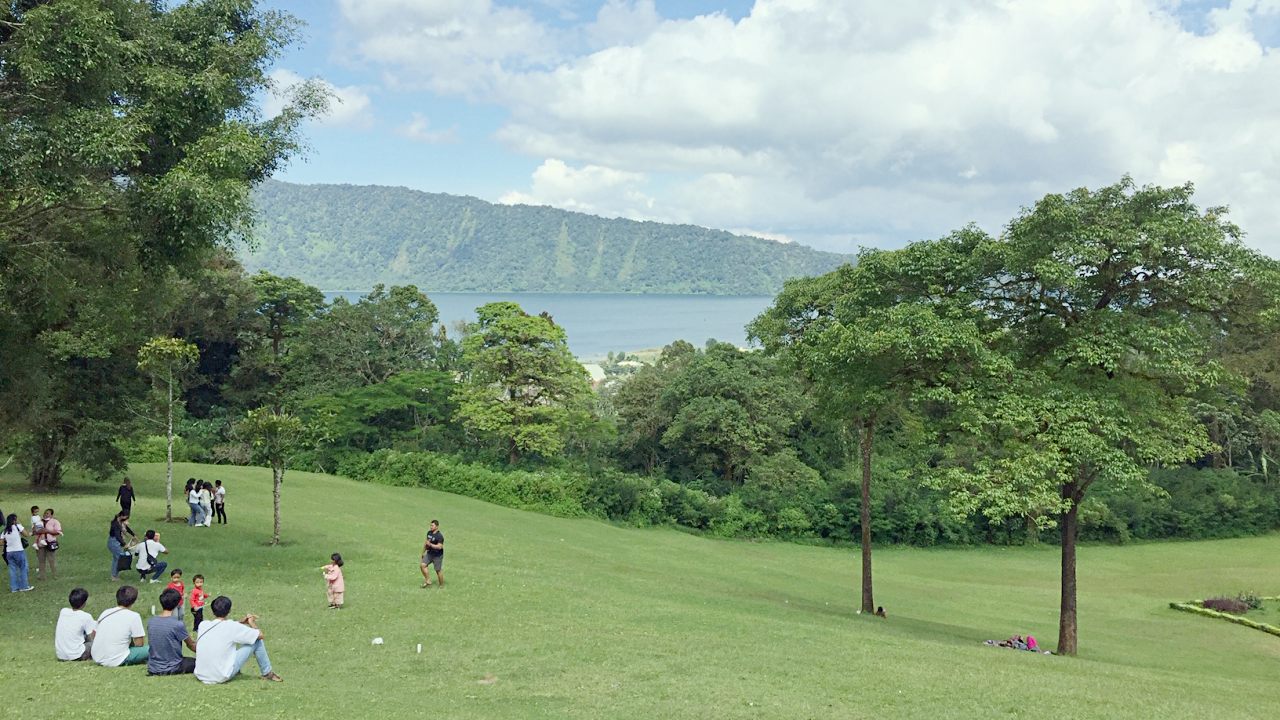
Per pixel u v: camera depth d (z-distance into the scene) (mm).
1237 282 24375
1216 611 42531
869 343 26297
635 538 57094
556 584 29203
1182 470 75625
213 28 22797
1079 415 24266
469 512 56469
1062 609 27828
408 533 40000
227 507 41719
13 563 21938
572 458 78500
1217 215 24969
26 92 18047
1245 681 23922
